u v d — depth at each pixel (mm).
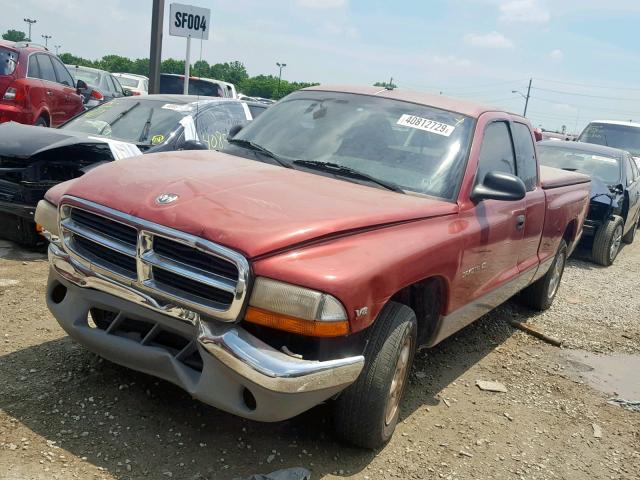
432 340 4125
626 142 16750
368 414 3393
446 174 4195
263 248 2936
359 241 3254
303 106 4801
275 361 2873
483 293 4668
